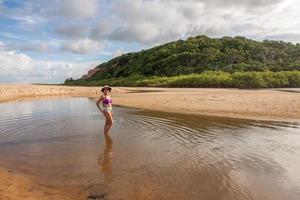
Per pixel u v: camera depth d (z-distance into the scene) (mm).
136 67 110250
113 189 7348
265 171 8523
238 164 9141
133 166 9023
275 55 90562
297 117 17062
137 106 24938
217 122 16266
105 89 13688
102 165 9141
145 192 7176
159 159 9688
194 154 10211
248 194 7043
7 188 7172
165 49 109125
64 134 13602
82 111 22438
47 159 9773
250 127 14703
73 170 8703
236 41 101000
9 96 39312
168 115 19281
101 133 13742
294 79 60094
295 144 11375
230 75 65438
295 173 8344
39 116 19641
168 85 71875
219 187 7445
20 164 9266
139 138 12633
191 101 26781
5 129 14938
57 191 7188
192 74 80500
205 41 107062
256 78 58844
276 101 24312
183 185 7586
